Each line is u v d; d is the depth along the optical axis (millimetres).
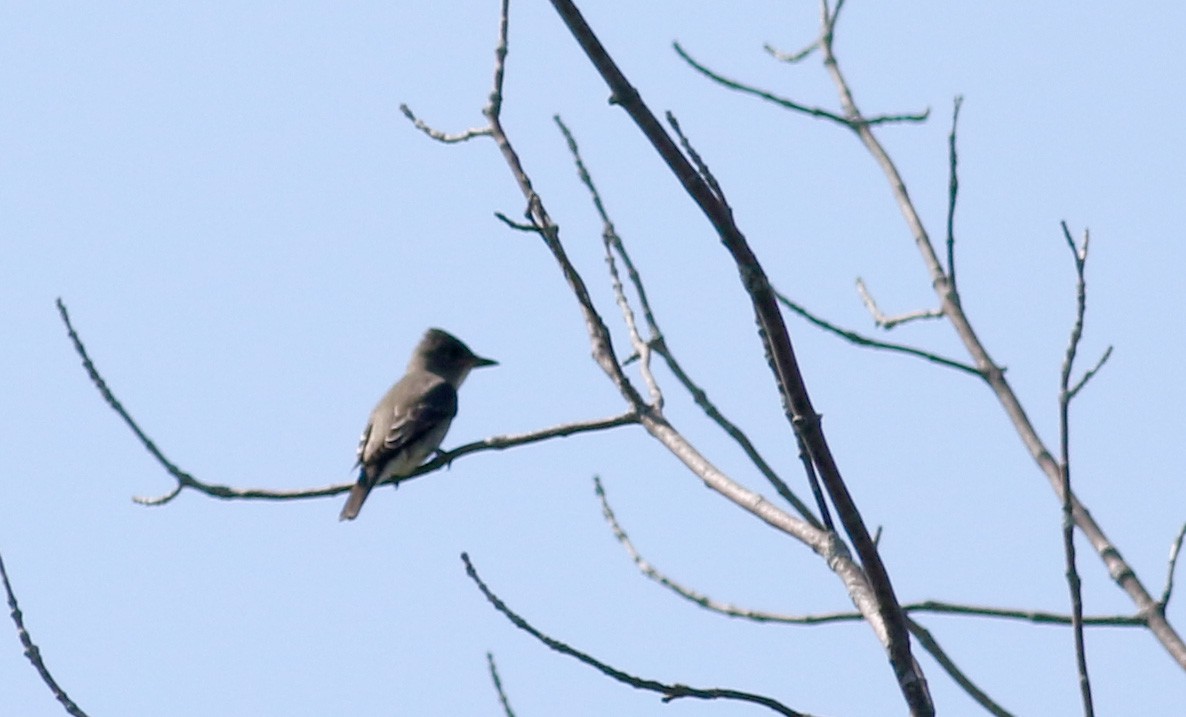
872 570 8734
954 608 11641
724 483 11383
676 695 9539
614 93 8633
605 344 12602
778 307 8617
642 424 12266
